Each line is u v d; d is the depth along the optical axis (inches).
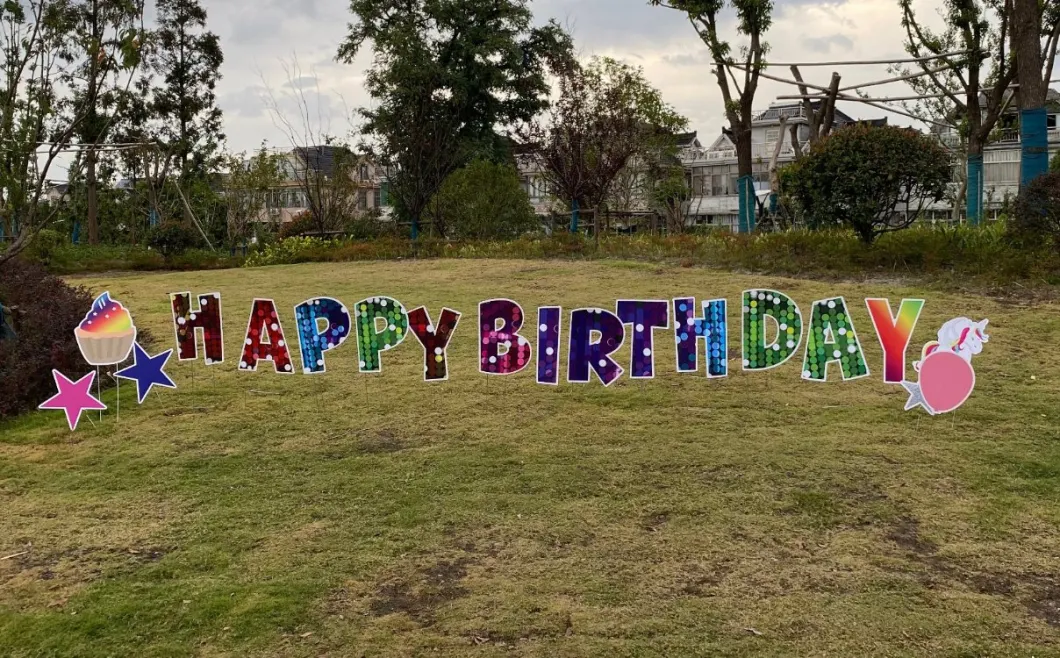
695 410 223.1
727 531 154.8
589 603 130.7
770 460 186.5
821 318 200.7
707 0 664.4
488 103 1087.6
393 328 216.5
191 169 1238.3
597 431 209.5
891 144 386.6
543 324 207.9
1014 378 237.6
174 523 164.2
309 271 517.0
